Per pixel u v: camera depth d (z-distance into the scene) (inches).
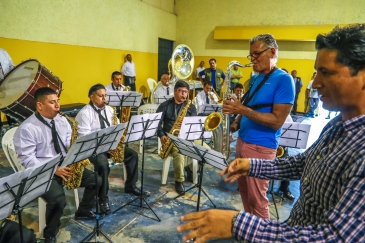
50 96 92.1
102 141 87.9
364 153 27.7
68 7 248.5
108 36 297.0
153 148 194.5
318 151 37.6
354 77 29.4
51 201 87.9
